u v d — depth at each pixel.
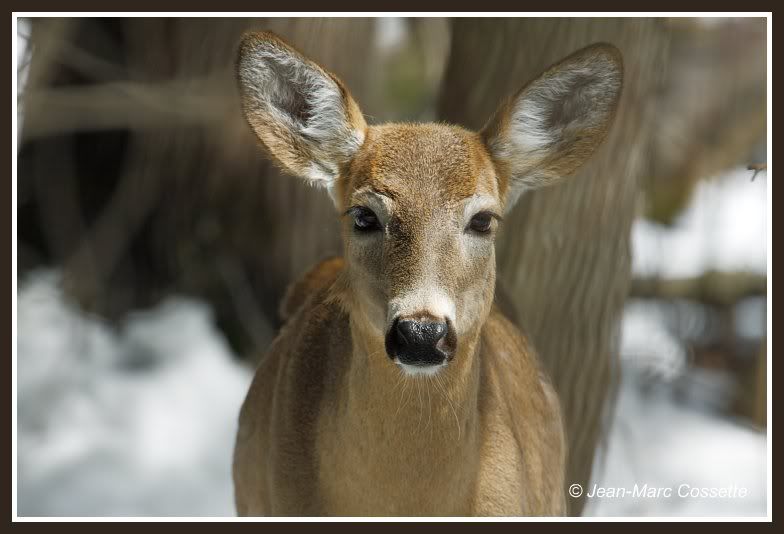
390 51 19.58
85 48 15.74
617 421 14.62
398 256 6.61
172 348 16.45
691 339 16.95
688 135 18.92
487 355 7.91
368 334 6.94
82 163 17.06
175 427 15.21
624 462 14.07
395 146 6.97
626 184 10.31
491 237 6.96
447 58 10.96
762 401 15.72
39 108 15.12
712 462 14.48
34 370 15.80
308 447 7.62
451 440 7.03
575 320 10.30
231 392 15.93
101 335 16.59
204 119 15.18
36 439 14.80
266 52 7.30
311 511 7.57
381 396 6.96
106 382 15.83
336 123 7.32
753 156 19.33
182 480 14.33
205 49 14.88
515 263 10.17
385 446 7.02
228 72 14.88
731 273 17.39
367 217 6.85
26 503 13.66
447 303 6.48
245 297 16.22
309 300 8.75
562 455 9.03
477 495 7.36
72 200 17.08
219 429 15.29
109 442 14.85
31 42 14.88
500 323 8.70
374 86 15.56
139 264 16.92
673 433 15.29
